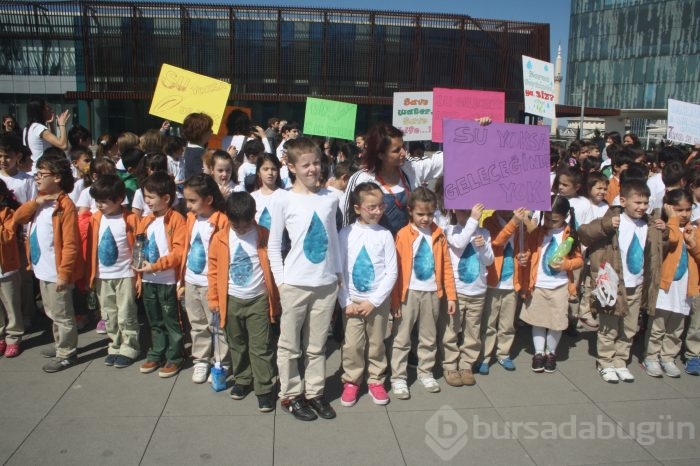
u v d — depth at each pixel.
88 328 4.98
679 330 4.27
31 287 4.89
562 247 4.03
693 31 51.16
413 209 3.79
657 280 4.12
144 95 16.50
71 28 16.58
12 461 2.99
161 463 3.00
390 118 18.50
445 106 6.42
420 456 3.12
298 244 3.41
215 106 6.10
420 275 3.81
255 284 3.58
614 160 6.33
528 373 4.27
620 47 56.75
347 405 3.67
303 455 3.10
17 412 3.49
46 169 4.00
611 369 4.19
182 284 3.97
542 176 4.12
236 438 3.26
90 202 4.92
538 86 7.39
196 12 16.66
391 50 17.58
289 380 3.51
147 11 16.48
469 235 3.88
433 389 3.89
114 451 3.10
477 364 4.29
